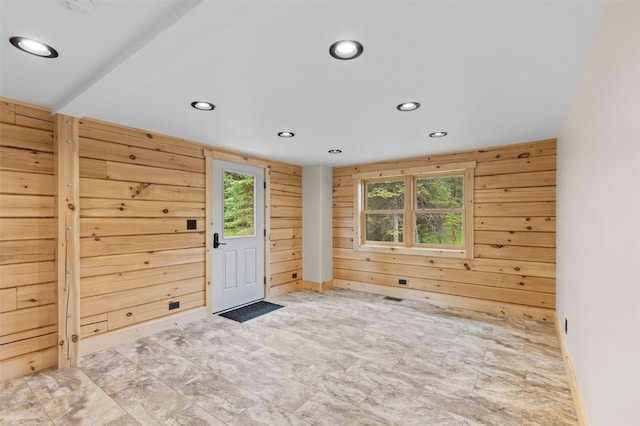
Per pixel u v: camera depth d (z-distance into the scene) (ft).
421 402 6.79
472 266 13.17
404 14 4.36
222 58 5.60
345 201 16.83
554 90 7.02
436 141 11.69
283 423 6.10
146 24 4.60
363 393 7.12
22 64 5.87
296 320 11.93
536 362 8.57
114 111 8.46
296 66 5.92
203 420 6.18
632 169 3.26
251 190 14.40
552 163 11.50
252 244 14.33
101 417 6.26
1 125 7.62
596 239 4.91
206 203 12.25
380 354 9.07
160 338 10.14
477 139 11.42
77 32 4.81
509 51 5.38
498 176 12.55
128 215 9.93
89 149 9.07
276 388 7.31
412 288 14.73
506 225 12.41
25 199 7.96
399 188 15.51
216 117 8.95
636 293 3.13
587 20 4.51
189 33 4.50
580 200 6.36
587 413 5.49
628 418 3.35
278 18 4.42
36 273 8.09
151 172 10.52
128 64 5.48
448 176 14.14
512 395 7.04
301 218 17.06
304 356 8.94
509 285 12.36
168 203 11.02
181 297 11.40
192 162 11.80
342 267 16.89
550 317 11.55
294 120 9.21
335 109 8.27
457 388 7.32
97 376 7.79
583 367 5.89
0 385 7.36
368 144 12.14
